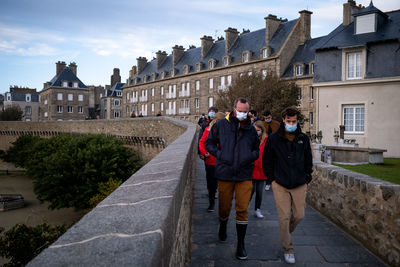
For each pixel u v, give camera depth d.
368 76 21.39
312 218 6.20
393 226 3.84
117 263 0.90
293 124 4.01
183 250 3.01
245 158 4.14
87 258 0.93
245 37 53.19
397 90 20.58
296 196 4.16
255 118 7.38
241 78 31.80
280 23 48.16
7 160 54.69
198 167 13.70
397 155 20.61
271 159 4.26
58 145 40.22
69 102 82.19
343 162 15.17
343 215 5.39
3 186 45.50
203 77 56.59
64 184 28.38
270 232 5.25
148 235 1.11
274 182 4.24
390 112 20.81
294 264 3.98
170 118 24.70
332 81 22.84
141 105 75.00
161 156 3.49
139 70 78.00
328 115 23.09
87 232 1.14
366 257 4.20
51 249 0.99
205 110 56.16
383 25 22.05
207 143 4.36
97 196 26.30
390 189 3.94
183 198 2.75
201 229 5.30
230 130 4.23
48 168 28.94
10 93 95.94
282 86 29.50
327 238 4.98
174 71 63.69
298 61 43.25
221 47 56.69
